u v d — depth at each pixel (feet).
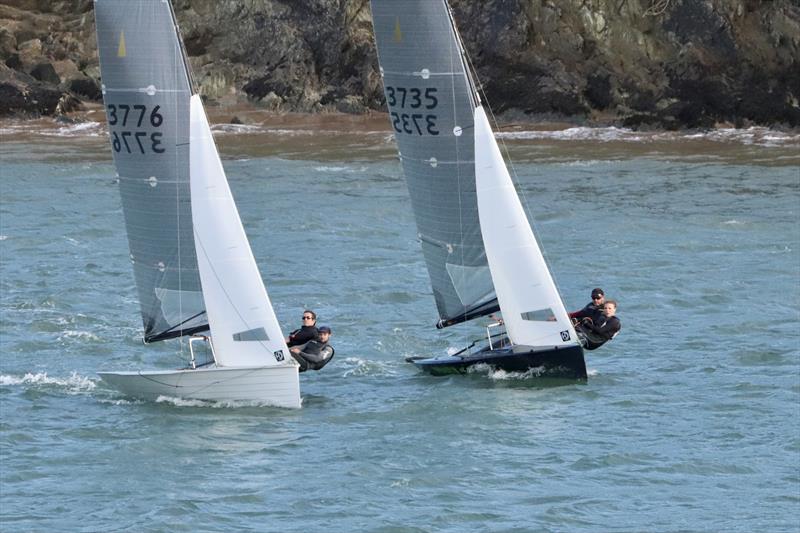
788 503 365.61
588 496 369.30
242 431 416.46
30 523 348.79
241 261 433.48
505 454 398.83
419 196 479.82
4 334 526.16
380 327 546.26
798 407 442.50
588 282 615.57
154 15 425.28
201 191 431.43
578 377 465.47
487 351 478.18
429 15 462.19
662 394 454.81
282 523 349.82
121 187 440.45
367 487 373.20
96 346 513.45
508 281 465.88
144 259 444.96
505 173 463.42
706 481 381.60
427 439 410.52
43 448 401.70
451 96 465.06
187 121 432.25
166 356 502.38
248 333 436.35
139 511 356.18
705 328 538.88
